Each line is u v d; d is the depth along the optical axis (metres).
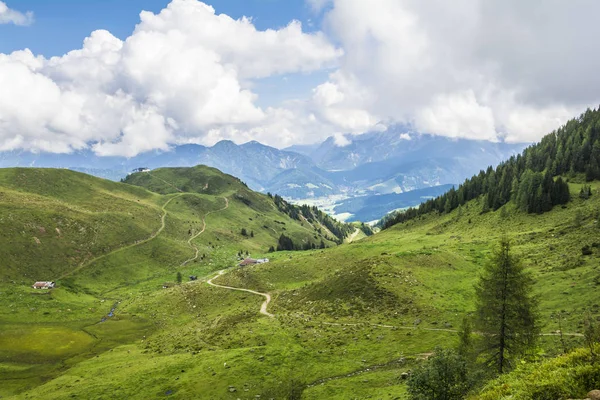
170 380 65.06
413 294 85.00
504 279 40.19
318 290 104.25
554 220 143.00
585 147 198.12
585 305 60.38
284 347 71.00
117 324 126.50
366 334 71.75
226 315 110.88
